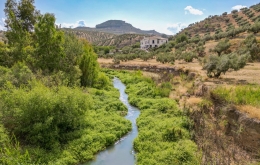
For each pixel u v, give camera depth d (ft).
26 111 38.42
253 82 68.64
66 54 79.61
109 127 50.19
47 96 40.60
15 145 34.40
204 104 50.39
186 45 238.89
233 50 152.66
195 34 368.07
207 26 380.37
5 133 34.81
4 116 38.34
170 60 162.20
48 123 38.52
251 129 35.14
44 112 39.99
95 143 42.14
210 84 68.33
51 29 69.21
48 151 37.14
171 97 73.05
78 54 86.02
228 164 31.78
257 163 31.40
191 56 162.40
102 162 37.88
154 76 115.75
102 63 199.41
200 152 36.11
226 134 40.45
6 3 85.46
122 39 549.13
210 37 236.43
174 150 37.22
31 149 35.73
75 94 47.11
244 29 197.16
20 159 30.68
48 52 71.00
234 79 76.69
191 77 90.68
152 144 41.52
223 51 155.12
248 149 35.29
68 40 85.35
